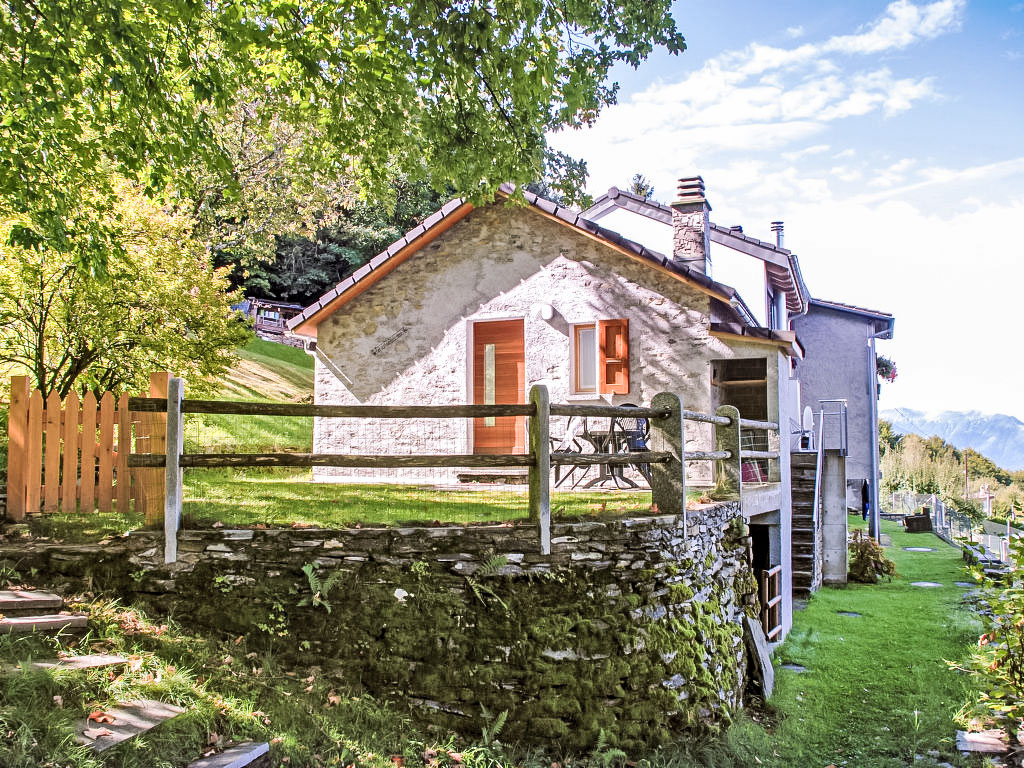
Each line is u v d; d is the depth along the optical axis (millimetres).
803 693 7777
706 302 10734
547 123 8008
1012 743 6230
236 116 19109
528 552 5812
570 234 11445
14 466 6137
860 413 20641
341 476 12172
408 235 11883
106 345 9156
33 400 6156
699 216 12383
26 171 6121
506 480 10625
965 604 11867
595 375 11344
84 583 5555
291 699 4957
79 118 6742
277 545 5688
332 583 5590
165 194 8078
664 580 6336
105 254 6785
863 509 20984
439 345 11977
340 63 7504
